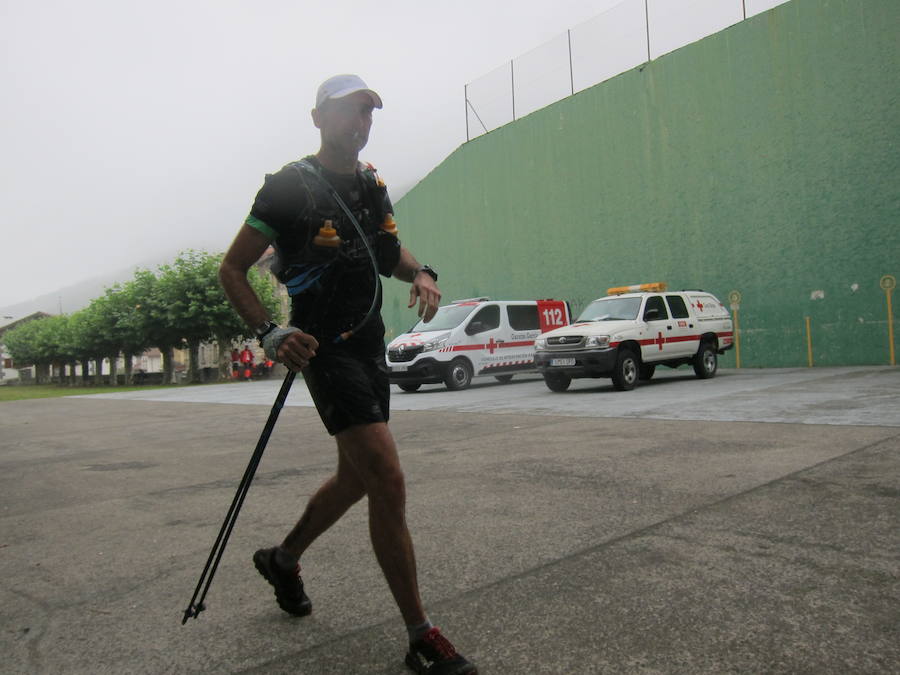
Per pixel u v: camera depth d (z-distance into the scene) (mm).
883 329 15422
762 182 17469
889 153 15250
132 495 5609
